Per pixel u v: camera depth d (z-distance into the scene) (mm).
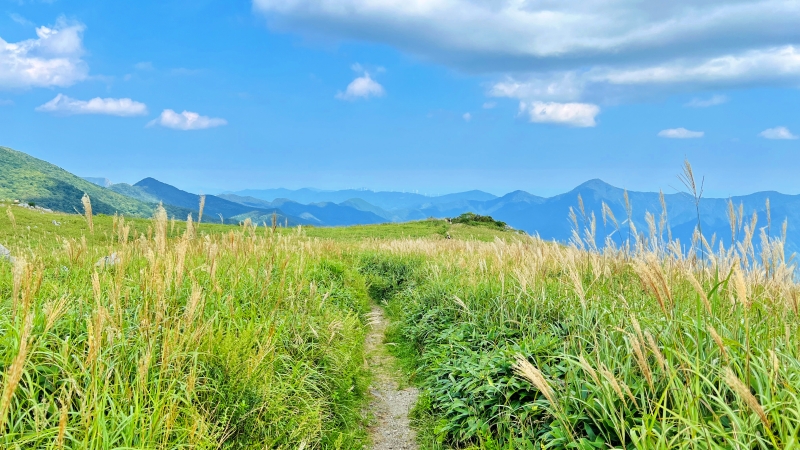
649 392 3596
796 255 4730
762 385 3152
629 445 3414
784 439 2574
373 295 14469
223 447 3781
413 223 63406
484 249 14414
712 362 3480
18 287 3445
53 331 4207
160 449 3037
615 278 6363
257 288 6898
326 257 13781
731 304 4117
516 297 6812
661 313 4648
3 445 2730
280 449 4012
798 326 3736
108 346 3771
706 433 2676
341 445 4785
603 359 4129
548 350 4914
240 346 4621
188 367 4180
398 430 5547
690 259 5555
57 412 3117
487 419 4609
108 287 5215
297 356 5641
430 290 9984
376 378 7289
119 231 6223
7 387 1944
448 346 6820
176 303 4961
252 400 4227
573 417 3703
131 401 3479
